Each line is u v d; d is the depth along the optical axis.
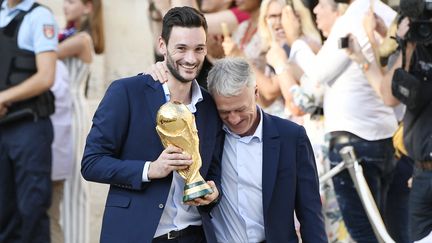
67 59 10.23
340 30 8.83
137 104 6.48
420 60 7.89
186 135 6.31
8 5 9.41
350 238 9.04
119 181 6.38
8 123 9.37
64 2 10.45
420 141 7.90
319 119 9.16
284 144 6.67
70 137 10.09
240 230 6.71
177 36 6.30
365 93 8.85
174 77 6.45
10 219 9.53
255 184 6.66
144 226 6.38
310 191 6.70
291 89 9.23
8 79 9.33
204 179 6.54
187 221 6.57
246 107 6.45
